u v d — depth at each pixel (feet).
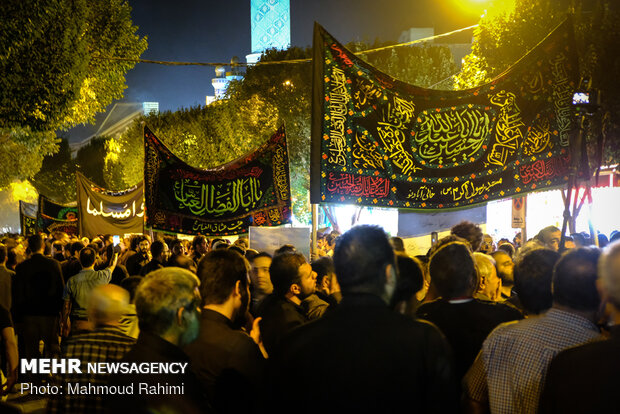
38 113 53.01
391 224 67.46
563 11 59.52
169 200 31.42
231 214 31.32
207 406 8.66
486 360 9.53
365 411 7.70
